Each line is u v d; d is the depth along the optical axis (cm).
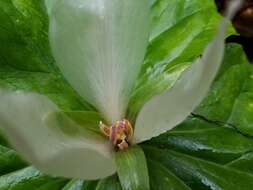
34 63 17
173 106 14
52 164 13
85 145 15
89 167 14
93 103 16
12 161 17
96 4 15
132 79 16
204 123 18
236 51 19
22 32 18
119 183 16
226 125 18
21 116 13
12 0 18
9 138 12
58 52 15
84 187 17
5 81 17
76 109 17
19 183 17
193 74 13
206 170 17
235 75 19
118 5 15
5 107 12
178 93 14
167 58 18
